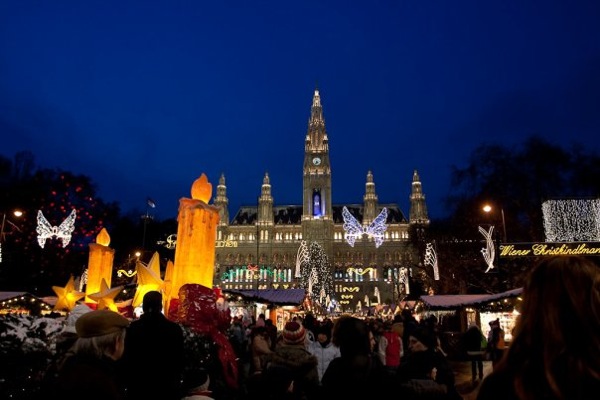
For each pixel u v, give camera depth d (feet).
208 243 53.01
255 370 38.52
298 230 541.75
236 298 117.80
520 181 165.27
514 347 8.86
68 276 196.75
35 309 108.99
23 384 25.36
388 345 48.78
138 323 22.12
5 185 182.50
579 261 9.00
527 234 167.84
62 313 92.48
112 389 14.73
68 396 14.19
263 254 528.63
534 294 8.94
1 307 103.35
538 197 161.58
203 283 51.80
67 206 196.75
